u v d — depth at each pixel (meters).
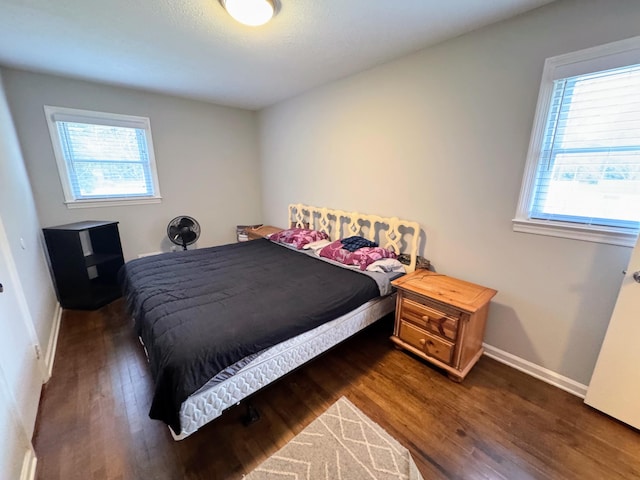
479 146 1.96
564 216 1.71
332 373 1.92
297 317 1.60
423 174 2.33
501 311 2.02
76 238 2.68
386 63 2.41
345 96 2.83
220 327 1.42
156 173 3.52
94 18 1.72
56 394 1.72
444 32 1.90
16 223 1.96
